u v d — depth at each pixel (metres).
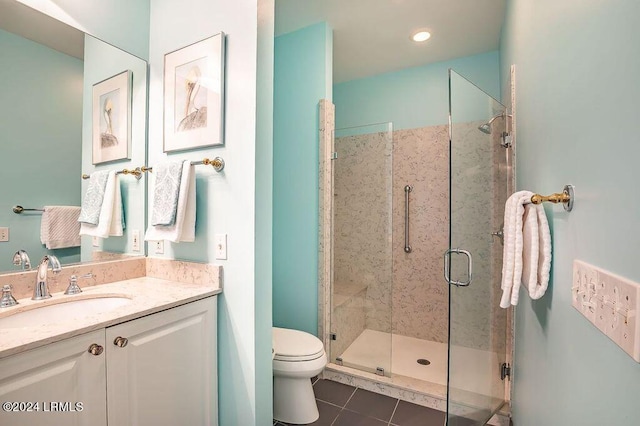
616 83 0.54
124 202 1.61
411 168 2.82
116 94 1.56
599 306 0.59
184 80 1.52
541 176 1.08
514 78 1.63
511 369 1.75
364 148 2.35
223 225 1.41
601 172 0.60
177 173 1.40
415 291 2.82
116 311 1.07
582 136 0.71
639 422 0.46
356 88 3.06
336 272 2.44
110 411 1.00
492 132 1.69
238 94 1.38
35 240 1.29
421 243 2.79
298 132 2.33
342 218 2.42
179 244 1.56
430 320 2.76
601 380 0.60
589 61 0.67
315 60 2.24
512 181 1.66
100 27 1.49
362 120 3.03
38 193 1.30
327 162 2.24
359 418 1.79
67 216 1.39
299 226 2.33
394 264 2.90
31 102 1.28
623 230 0.51
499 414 1.76
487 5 1.99
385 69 2.86
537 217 0.97
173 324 1.21
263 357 1.38
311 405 1.77
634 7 0.48
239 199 1.37
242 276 1.36
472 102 1.56
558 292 0.87
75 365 0.92
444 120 2.70
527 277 1.04
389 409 1.87
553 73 0.94
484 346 1.69
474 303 1.62
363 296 2.33
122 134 1.58
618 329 0.51
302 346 1.80
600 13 0.61
